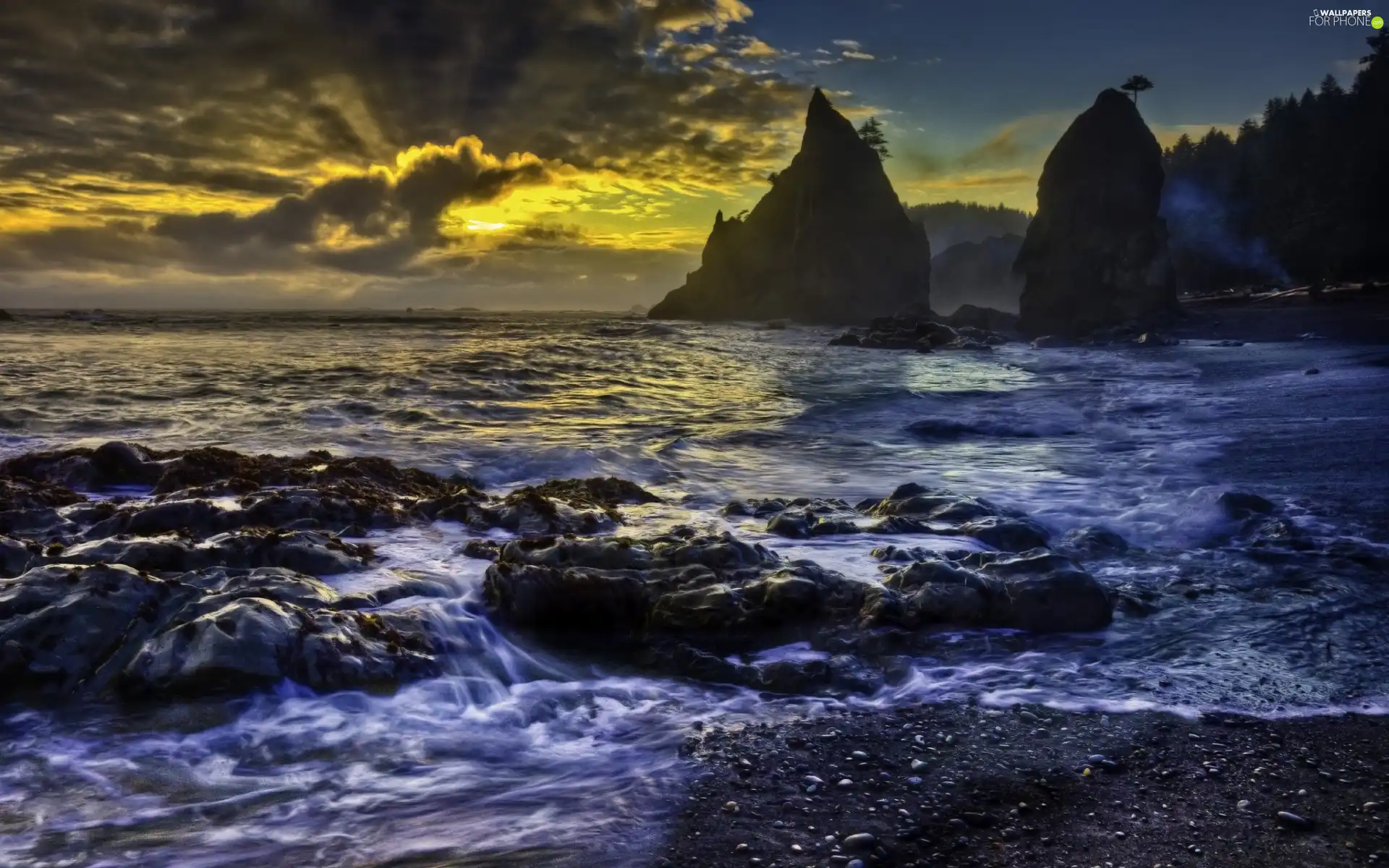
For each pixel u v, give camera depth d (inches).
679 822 130.1
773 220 4842.5
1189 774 145.6
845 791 140.4
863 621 214.2
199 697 169.2
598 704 177.0
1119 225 2265.0
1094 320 2106.3
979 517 313.1
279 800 135.2
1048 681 185.6
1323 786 141.7
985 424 595.8
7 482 326.3
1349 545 275.6
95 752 149.9
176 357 1131.9
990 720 167.6
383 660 183.3
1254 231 4052.7
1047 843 126.1
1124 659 197.6
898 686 185.0
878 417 656.4
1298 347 1202.0
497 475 420.5
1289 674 187.3
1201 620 220.8
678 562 241.1
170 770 144.6
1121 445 503.2
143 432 520.1
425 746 154.8
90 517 287.0
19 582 188.4
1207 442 478.6
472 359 1093.8
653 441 524.7
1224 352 1240.2
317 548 247.8
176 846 121.6
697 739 159.5
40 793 135.9
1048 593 219.8
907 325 1968.5
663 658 200.2
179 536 248.8
